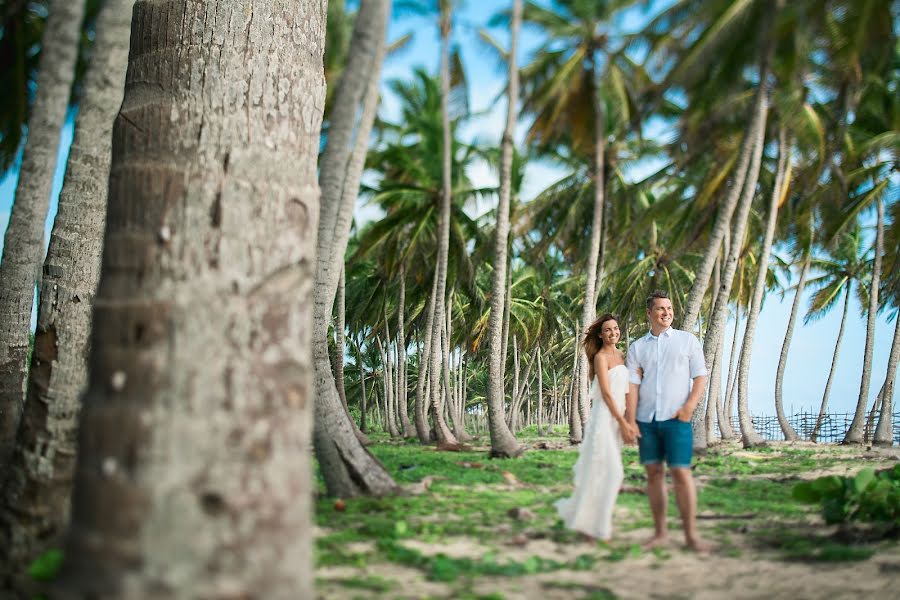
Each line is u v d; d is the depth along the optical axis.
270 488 2.35
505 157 16.03
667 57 15.41
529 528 5.69
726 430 31.36
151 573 2.16
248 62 3.54
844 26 12.00
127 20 5.64
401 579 4.01
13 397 6.43
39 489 4.64
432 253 25.09
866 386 25.11
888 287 25.34
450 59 20.59
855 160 20.00
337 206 7.16
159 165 2.85
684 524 5.06
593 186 24.23
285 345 2.61
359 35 4.32
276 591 2.25
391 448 18.30
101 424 2.38
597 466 5.25
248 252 2.74
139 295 2.54
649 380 5.27
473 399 63.50
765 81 15.50
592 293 20.16
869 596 3.82
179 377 2.38
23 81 14.34
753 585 4.05
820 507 7.01
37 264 6.61
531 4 19.75
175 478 2.25
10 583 3.71
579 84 19.83
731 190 16.11
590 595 3.78
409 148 21.23
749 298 31.75
